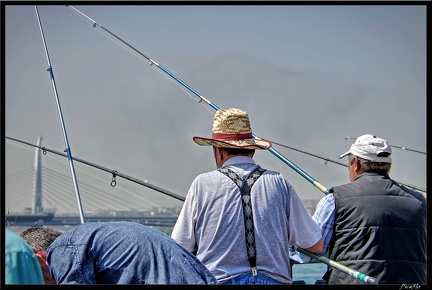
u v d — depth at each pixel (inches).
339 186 209.8
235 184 181.2
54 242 150.7
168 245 149.3
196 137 189.8
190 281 145.9
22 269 129.5
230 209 178.9
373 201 203.0
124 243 148.5
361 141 212.4
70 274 147.3
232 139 189.5
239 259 177.2
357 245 202.4
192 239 182.5
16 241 131.6
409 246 202.4
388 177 210.1
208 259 178.9
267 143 191.3
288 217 184.9
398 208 203.5
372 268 199.6
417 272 201.5
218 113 193.8
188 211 182.2
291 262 207.9
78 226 152.5
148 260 146.8
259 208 179.2
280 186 183.5
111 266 147.2
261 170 185.9
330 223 206.8
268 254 177.9
